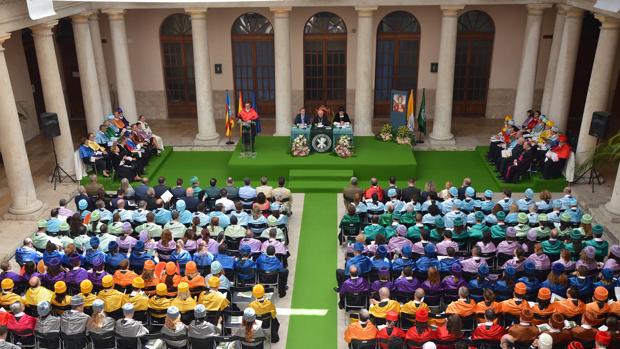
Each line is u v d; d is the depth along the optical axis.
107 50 22.16
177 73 22.62
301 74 22.34
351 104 22.75
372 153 18.00
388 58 22.11
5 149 14.52
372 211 13.45
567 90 17.91
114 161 17.06
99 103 18.70
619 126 21.36
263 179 14.81
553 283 10.25
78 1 16.72
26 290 10.93
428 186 14.09
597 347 8.85
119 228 12.38
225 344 9.21
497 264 11.64
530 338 9.12
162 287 9.92
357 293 10.59
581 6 16.11
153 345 9.41
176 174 18.02
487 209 13.33
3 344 8.89
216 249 11.78
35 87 21.59
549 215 12.99
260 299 9.96
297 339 10.89
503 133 17.84
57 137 16.86
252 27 21.88
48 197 16.23
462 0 17.84
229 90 22.69
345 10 21.45
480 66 22.20
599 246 11.61
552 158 16.38
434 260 11.01
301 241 14.27
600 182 16.64
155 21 21.80
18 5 13.96
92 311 10.03
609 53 15.40
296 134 17.83
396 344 8.45
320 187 16.77
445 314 9.66
